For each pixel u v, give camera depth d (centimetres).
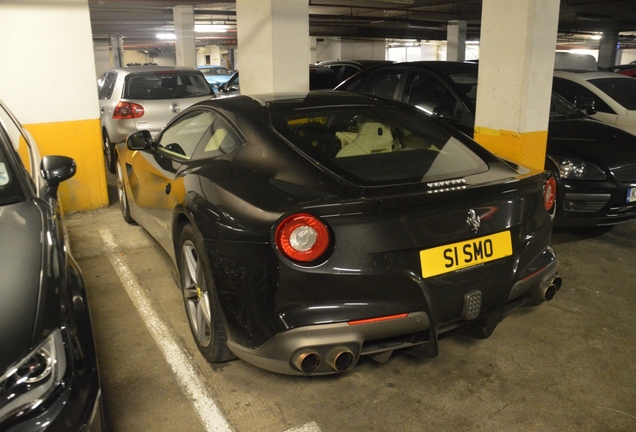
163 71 702
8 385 143
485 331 245
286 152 242
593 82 652
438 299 219
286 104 285
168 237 317
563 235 460
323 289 203
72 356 160
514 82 423
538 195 250
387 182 226
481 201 228
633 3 1653
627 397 238
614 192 409
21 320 157
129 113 649
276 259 203
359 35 2561
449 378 251
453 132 289
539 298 258
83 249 416
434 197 213
